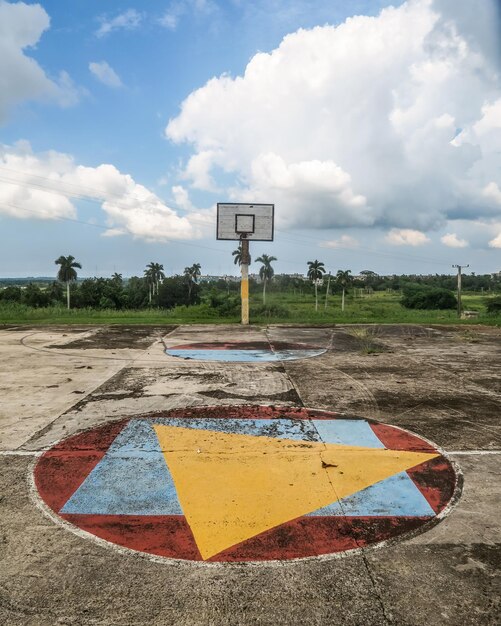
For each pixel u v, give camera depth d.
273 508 3.49
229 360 9.81
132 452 4.59
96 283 62.09
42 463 4.30
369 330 15.99
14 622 2.30
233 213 17.67
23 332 15.02
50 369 8.70
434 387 7.42
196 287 64.44
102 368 8.82
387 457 4.51
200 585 2.60
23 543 3.01
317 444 4.85
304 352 11.01
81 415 5.79
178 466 4.26
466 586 2.59
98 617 2.34
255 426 5.42
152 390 7.11
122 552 2.92
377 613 2.38
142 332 15.18
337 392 7.07
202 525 3.25
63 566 2.77
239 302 36.38
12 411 5.95
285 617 2.35
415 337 14.16
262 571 2.73
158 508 3.48
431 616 2.36
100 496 3.66
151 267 73.12
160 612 2.38
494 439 5.04
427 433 5.22
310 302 69.50
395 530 3.18
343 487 3.85
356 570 2.74
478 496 3.69
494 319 20.00
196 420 5.63
